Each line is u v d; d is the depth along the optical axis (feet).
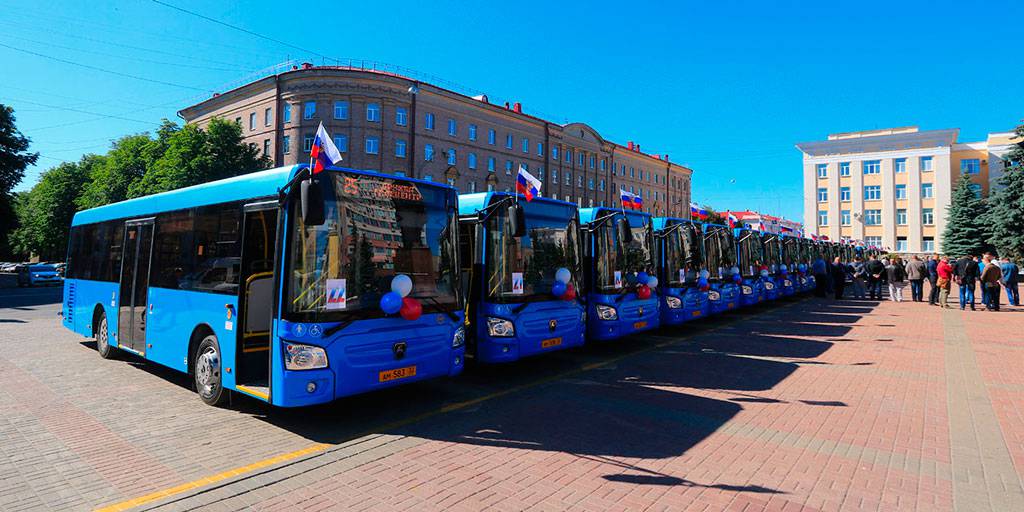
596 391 25.70
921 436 19.40
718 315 58.29
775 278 65.21
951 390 26.05
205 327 23.11
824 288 81.10
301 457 16.99
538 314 27.91
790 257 73.51
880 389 26.21
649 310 36.60
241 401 23.34
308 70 134.92
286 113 138.41
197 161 119.24
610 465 16.52
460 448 17.97
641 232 37.68
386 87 139.44
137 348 27.50
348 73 135.33
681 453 17.58
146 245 27.58
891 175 212.84
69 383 26.30
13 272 187.93
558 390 25.89
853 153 220.02
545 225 29.50
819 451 17.85
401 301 20.33
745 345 39.40
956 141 223.30
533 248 28.53
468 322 27.40
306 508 13.55
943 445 18.47
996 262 66.54
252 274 20.94
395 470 16.05
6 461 16.49
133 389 25.21
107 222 32.01
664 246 40.57
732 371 30.27
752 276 56.13
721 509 13.60
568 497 14.28
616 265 34.47
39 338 39.81
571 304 30.01
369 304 19.74
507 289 26.76
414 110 145.28
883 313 61.00
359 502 13.91
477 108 163.22
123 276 29.35
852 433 19.71
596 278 33.35
